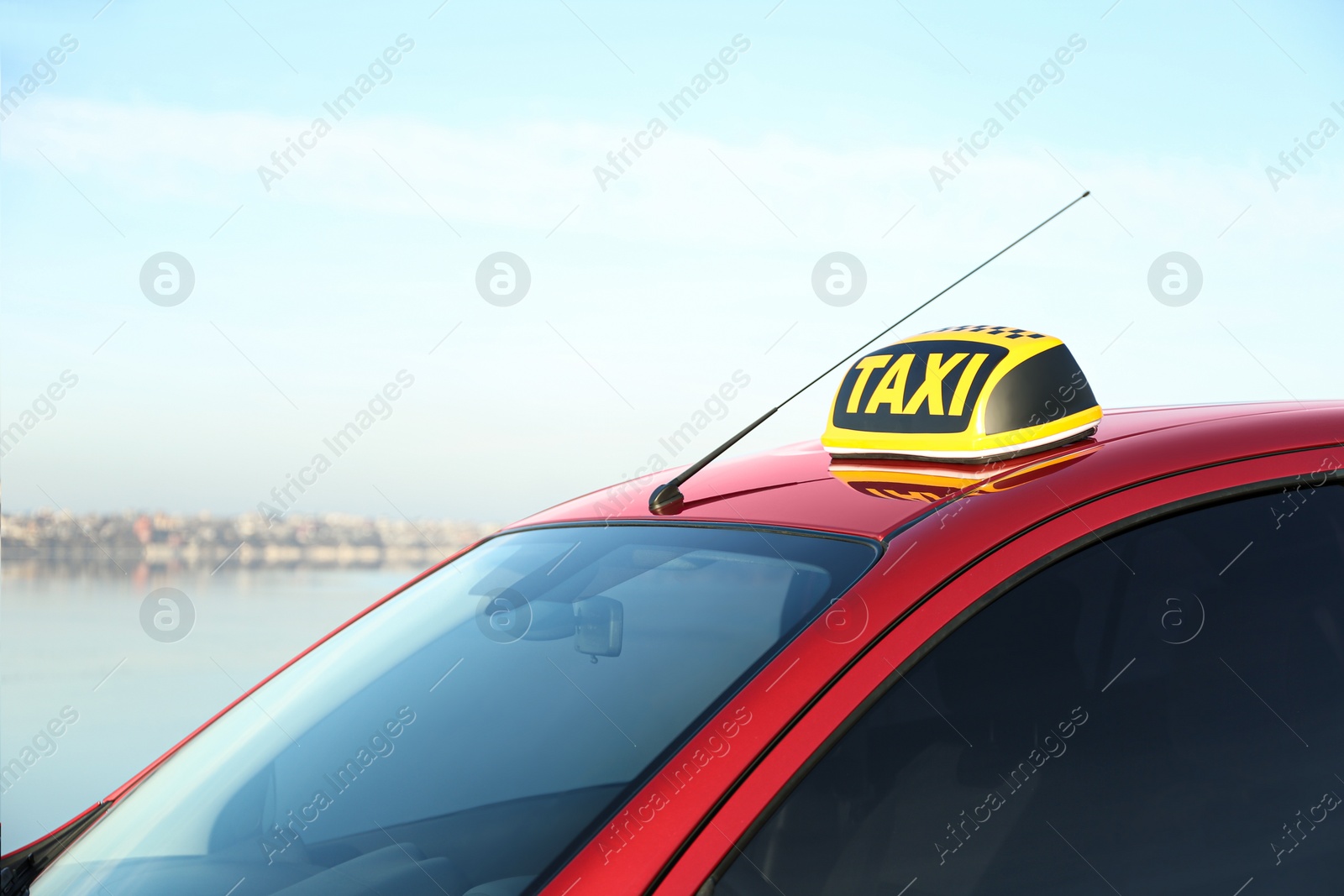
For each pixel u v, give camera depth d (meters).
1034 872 1.00
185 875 1.17
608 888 0.85
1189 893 1.08
